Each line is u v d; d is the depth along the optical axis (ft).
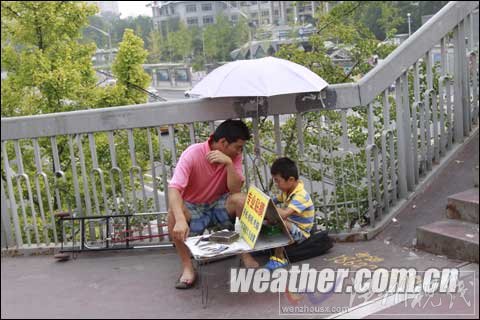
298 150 16.75
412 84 18.44
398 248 15.31
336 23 23.08
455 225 14.99
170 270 15.31
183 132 18.22
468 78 18.26
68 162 24.12
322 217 16.81
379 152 17.48
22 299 14.15
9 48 28.71
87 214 17.01
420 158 17.69
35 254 17.40
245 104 15.90
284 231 13.44
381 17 24.86
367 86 15.71
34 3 27.89
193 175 14.35
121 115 16.22
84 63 28.45
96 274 15.46
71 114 16.39
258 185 16.96
